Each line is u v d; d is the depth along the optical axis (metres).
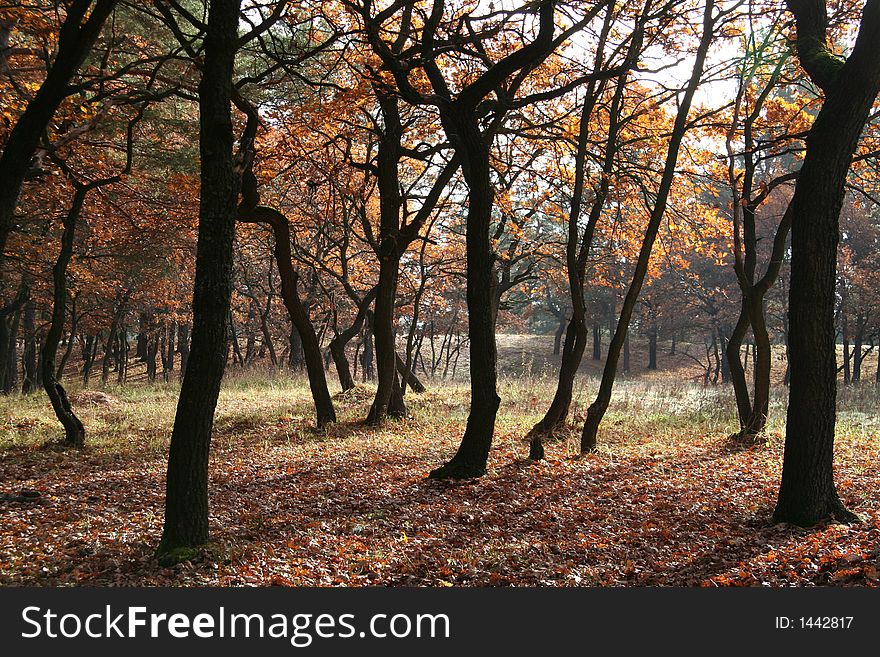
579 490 10.18
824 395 7.92
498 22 12.37
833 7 12.23
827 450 7.95
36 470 12.79
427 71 11.48
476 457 11.25
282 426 17.56
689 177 16.14
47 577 7.15
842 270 37.19
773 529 7.82
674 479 10.59
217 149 7.55
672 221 16.83
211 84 7.50
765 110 15.45
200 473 7.75
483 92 10.73
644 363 57.75
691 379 51.31
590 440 13.09
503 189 17.14
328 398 17.73
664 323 51.44
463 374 49.81
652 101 15.16
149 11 10.80
